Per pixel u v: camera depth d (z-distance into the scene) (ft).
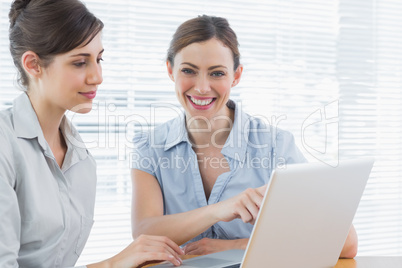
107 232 7.53
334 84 8.67
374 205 9.00
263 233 2.71
